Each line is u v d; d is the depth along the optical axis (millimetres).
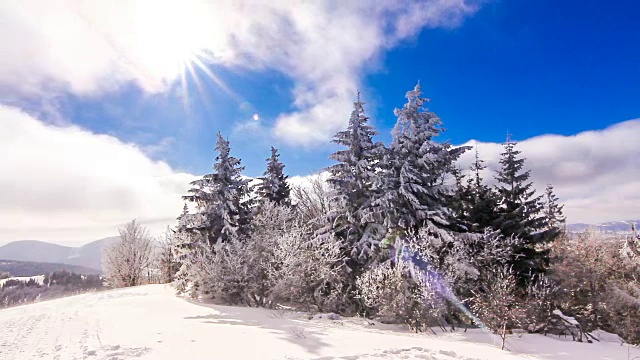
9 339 9992
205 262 20062
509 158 21078
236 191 24562
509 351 10750
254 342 9227
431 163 19156
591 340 14609
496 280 14078
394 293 13812
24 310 17438
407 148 19719
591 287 18609
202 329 10898
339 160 20703
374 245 18016
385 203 18125
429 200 18953
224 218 23359
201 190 23812
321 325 12820
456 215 19375
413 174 18891
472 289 14586
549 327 15008
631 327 15273
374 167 20438
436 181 20312
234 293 19125
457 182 23469
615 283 18656
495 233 17531
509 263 18031
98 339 9625
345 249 19062
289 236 18219
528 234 19422
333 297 16672
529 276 17844
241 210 25000
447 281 14109
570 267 19531
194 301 19625
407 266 14531
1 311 18203
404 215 18375
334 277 17375
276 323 12672
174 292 25219
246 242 20906
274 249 18203
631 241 21844
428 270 14602
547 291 14594
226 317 13812
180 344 8914
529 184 20688
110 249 45469
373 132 21016
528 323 13727
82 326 11750
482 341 12055
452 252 15953
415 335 12281
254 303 19375
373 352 8594
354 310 17266
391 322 14398
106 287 47406
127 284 44344
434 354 8812
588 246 23812
